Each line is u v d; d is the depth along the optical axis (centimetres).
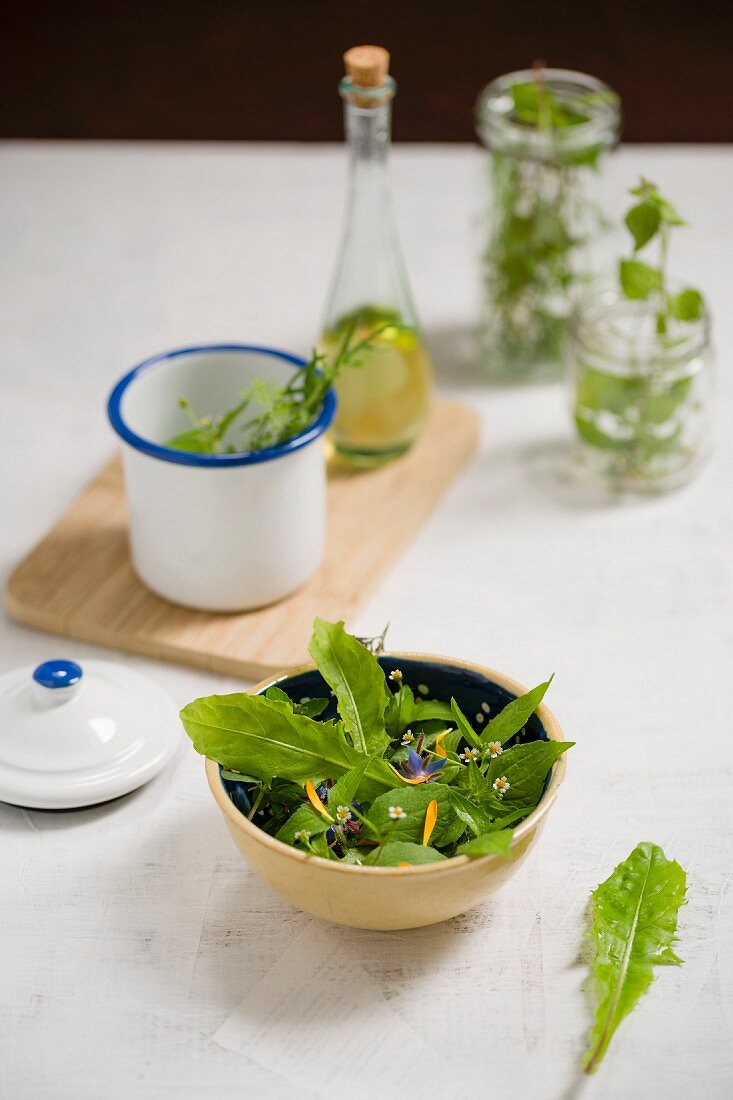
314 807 93
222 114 221
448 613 114
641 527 121
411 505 121
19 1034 93
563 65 231
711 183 153
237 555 110
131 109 222
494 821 93
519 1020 93
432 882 90
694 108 221
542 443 129
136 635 111
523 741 97
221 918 97
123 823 102
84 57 234
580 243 130
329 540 118
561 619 114
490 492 124
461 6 248
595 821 102
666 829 101
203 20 245
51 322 138
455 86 227
